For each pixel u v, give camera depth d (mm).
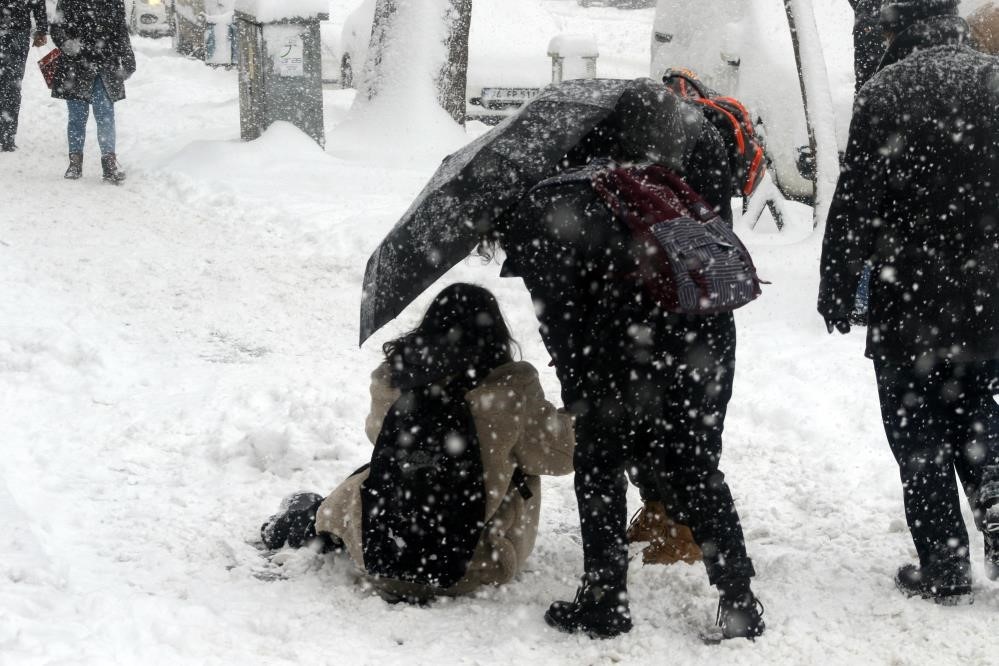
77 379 6547
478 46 16250
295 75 13055
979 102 3943
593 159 3891
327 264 9406
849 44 11469
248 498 5145
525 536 4258
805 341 7145
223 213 10977
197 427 5996
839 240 4051
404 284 3793
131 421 6031
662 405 3887
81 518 4844
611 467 3861
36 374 6531
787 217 9688
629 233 3676
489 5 17219
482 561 4195
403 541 4070
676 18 12258
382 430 4129
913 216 4031
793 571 4414
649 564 4445
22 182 11961
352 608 4094
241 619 3947
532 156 3740
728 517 3857
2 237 9570
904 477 4176
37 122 15789
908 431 4168
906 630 3932
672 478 3926
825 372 6551
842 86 10797
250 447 5617
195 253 9594
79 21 11758
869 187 3992
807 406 6129
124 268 8977
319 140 13305
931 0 4051
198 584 4270
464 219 3719
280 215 10656
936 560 4098
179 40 22219
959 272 4000
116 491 5199
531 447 4105
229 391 6480
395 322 7934
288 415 6164
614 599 3869
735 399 6344
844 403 6121
